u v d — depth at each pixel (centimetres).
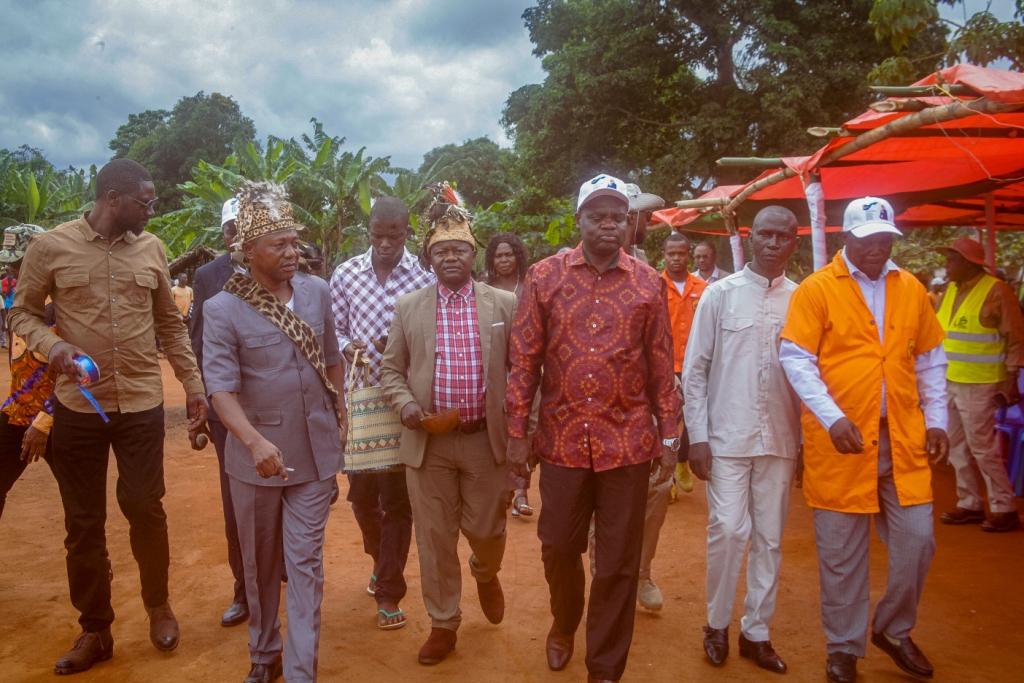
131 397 382
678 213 862
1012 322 599
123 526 618
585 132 2131
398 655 398
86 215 388
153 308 411
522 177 2556
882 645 381
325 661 391
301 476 347
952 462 639
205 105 5072
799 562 541
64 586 490
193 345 440
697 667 386
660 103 2120
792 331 368
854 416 360
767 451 379
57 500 693
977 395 607
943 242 1538
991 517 609
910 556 358
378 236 456
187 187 2411
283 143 2506
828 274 369
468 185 4841
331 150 2673
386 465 403
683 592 487
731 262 1850
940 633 424
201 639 416
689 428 394
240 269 365
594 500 347
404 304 394
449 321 386
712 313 391
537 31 2294
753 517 390
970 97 418
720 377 389
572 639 386
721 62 2039
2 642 409
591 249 338
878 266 363
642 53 1988
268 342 347
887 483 366
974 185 740
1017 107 388
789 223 382
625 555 335
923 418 370
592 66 2066
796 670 383
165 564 399
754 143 1969
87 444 376
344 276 470
